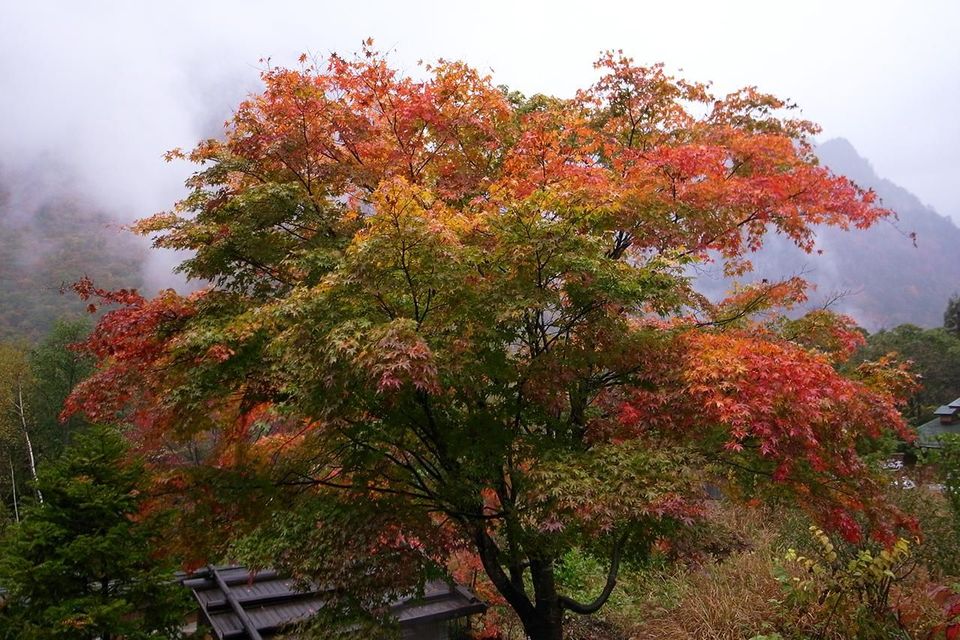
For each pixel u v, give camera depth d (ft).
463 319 21.43
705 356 20.85
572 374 22.94
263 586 34.12
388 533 23.43
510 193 22.02
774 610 30.04
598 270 20.71
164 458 32.86
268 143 25.80
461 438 23.56
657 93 31.81
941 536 32.32
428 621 31.17
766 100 31.94
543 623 26.48
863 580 22.45
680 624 32.63
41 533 20.33
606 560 27.84
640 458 20.54
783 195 25.84
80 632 19.79
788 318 29.01
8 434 102.83
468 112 27.14
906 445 44.65
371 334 17.90
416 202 20.06
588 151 27.71
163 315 24.97
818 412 19.26
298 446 26.78
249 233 25.84
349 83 26.04
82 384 25.09
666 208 24.82
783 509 40.52
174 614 22.47
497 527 25.75
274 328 22.24
